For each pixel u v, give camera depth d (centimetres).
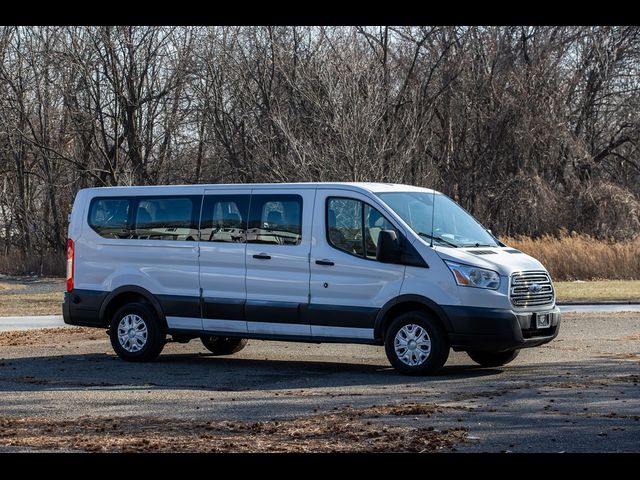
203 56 4550
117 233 1479
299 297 1334
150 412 980
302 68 4072
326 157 3600
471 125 4753
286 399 1062
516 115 4559
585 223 4203
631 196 4253
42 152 4788
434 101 4703
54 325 2103
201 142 4678
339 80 3775
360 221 1309
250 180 4291
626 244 3400
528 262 1302
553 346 1573
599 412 944
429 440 816
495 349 1241
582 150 4491
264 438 832
